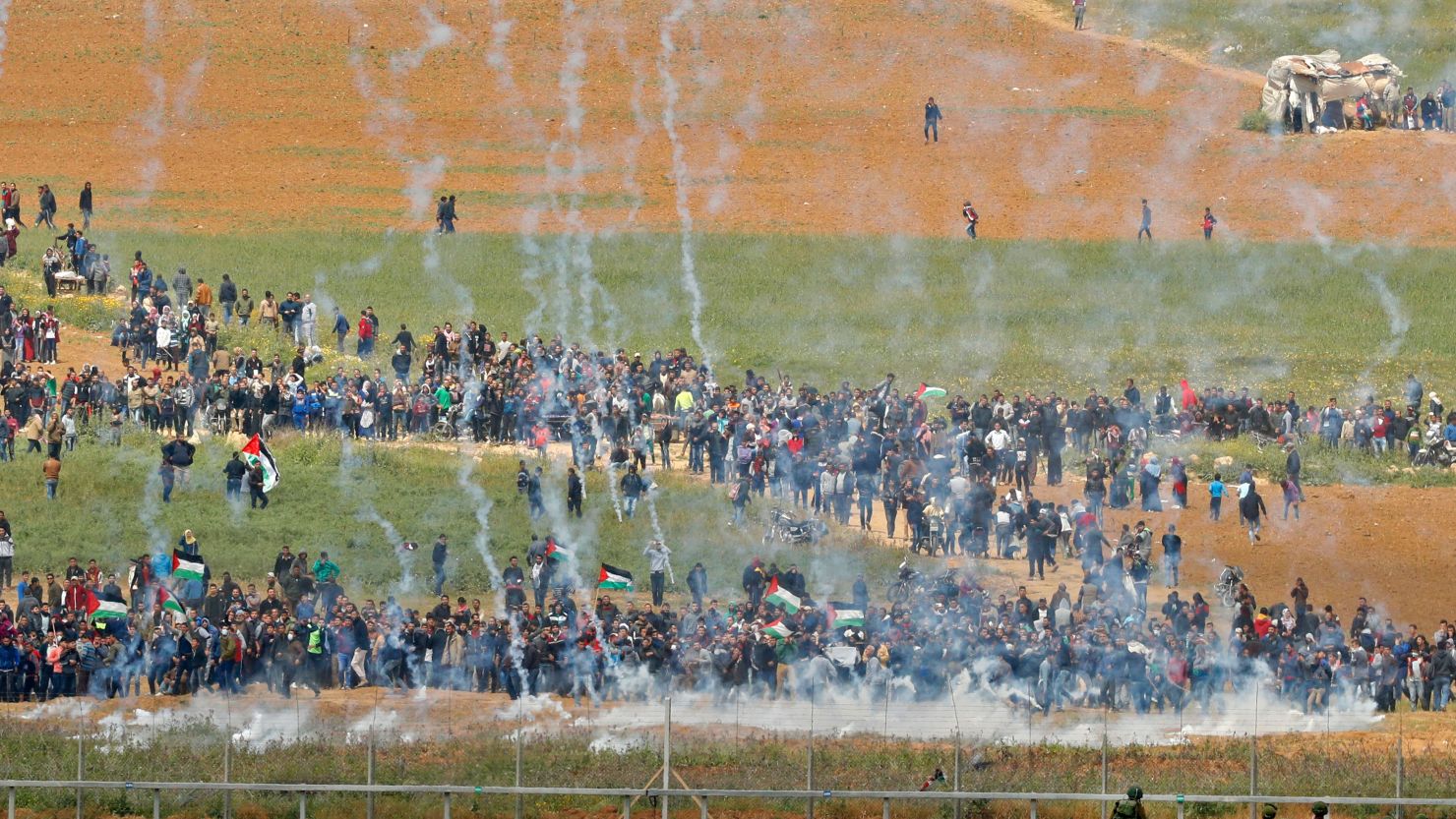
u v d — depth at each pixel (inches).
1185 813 5743.1
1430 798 5551.2
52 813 5698.8
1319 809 5044.3
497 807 5757.9
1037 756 6215.6
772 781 5807.1
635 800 5546.3
